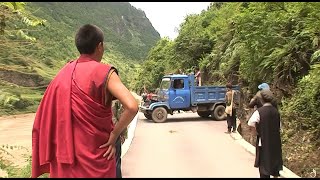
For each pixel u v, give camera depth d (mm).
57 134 2287
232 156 9586
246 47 13977
